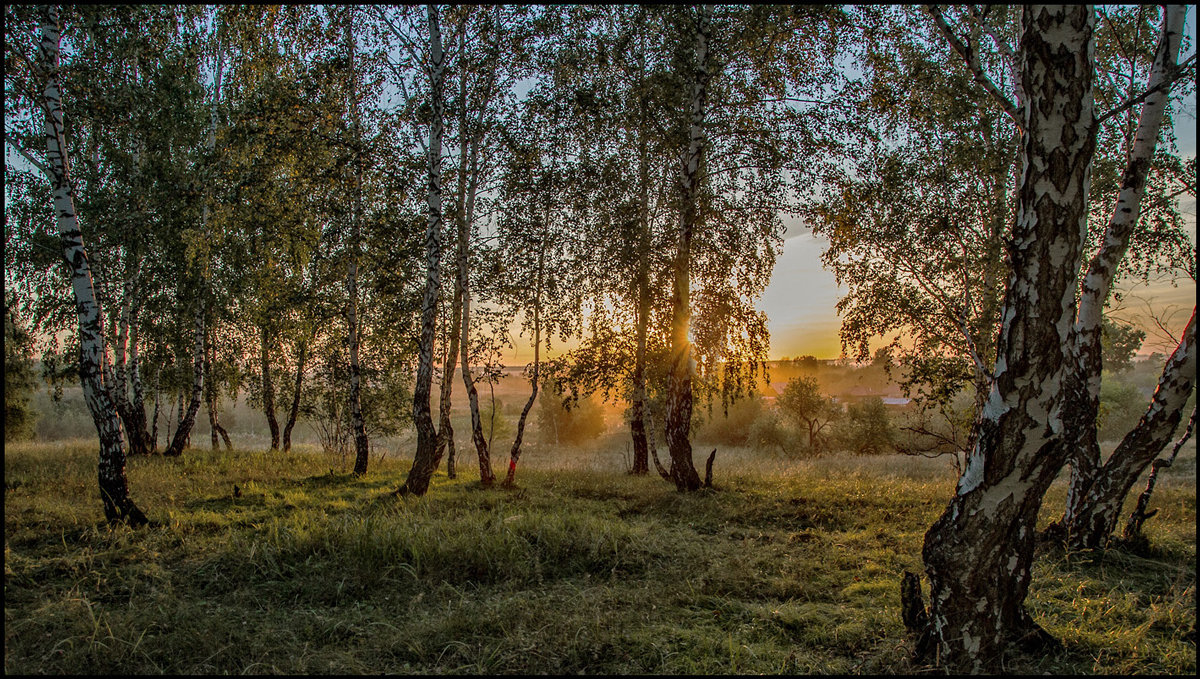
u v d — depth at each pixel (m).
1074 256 3.16
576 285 10.06
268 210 9.74
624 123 10.32
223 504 8.29
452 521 7.14
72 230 6.44
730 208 9.71
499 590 5.06
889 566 5.66
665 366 10.53
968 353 8.70
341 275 11.45
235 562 5.48
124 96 10.21
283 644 3.96
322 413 15.06
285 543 5.87
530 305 10.31
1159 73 5.14
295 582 5.05
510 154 9.98
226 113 11.58
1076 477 6.11
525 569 5.41
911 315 8.96
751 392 10.05
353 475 11.68
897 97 8.12
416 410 9.56
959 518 3.48
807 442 28.34
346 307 12.00
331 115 9.76
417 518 6.90
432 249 9.55
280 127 9.20
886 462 17.92
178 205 11.19
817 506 8.34
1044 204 3.16
